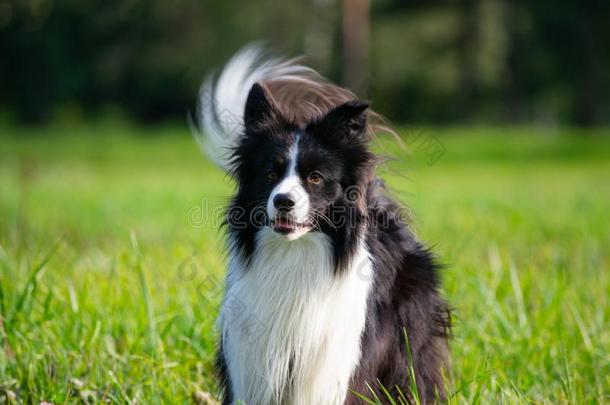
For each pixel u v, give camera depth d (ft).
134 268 27.02
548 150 117.08
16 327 22.56
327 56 159.63
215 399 21.07
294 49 154.40
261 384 18.92
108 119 154.40
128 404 19.97
